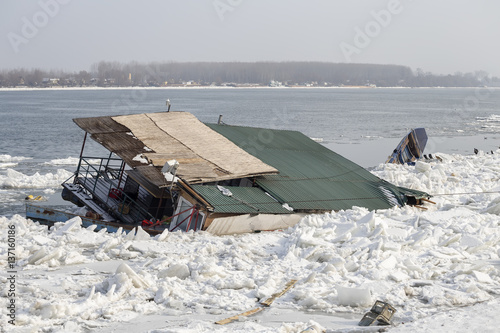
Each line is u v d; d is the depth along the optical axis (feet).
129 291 51.85
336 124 414.21
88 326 43.21
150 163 98.89
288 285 56.85
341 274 61.77
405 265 64.28
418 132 205.05
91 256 69.05
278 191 106.52
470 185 144.25
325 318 47.24
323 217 95.81
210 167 103.04
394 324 45.19
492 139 320.70
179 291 52.70
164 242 75.77
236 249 72.13
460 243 77.41
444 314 46.70
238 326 43.37
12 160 207.21
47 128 342.03
